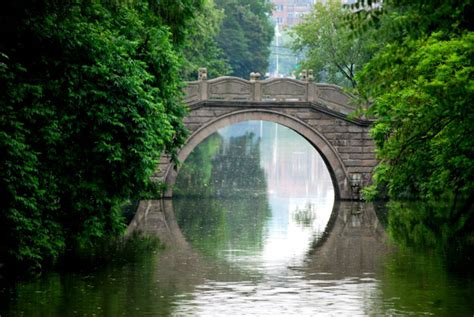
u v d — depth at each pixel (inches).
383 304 1429.6
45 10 1585.9
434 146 1879.9
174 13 2127.2
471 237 2217.0
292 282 1620.3
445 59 1589.6
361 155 3061.0
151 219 2566.4
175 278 1644.9
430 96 1617.9
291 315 1355.8
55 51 1644.9
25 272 1642.5
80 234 1779.0
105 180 1776.6
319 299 1471.5
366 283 1609.3
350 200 3080.7
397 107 1824.6
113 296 1467.8
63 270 1686.8
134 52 1814.7
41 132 1609.3
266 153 5570.9
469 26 1114.1
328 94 3029.0
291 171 4436.5
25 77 1621.6
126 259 1841.8
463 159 1827.0
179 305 1413.6
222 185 3725.4
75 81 1664.6
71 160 1706.4
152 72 2004.2
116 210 1875.0
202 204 2989.7
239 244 2097.7
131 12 1931.6
